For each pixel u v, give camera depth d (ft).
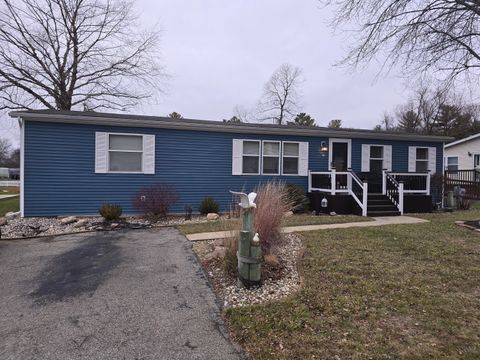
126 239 21.89
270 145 38.29
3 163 175.01
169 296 12.38
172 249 18.99
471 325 9.57
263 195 18.97
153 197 31.07
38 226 26.32
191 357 8.43
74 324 10.22
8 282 13.96
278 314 10.40
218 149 36.11
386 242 19.56
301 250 17.62
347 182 35.81
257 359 8.19
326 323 9.78
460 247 18.35
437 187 42.68
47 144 30.37
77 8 62.13
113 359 8.34
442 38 22.50
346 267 14.74
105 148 31.99
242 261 12.82
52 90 63.00
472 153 66.28
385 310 10.57
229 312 10.70
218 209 34.65
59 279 14.29
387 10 21.61
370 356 8.05
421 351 8.23
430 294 11.82
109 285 13.53
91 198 31.73
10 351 8.70
